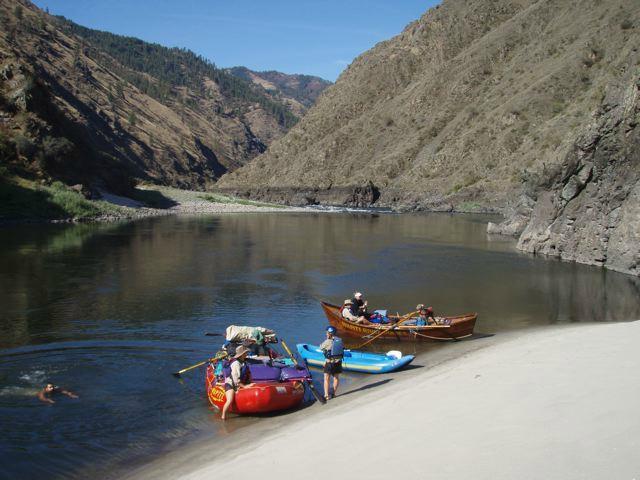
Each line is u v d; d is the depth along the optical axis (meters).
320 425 10.07
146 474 9.22
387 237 53.59
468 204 97.94
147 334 18.91
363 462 7.45
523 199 56.38
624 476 5.66
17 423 11.43
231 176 181.50
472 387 10.20
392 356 15.67
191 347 17.34
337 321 19.61
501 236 55.22
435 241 50.31
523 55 126.75
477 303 24.75
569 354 11.77
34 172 69.25
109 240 46.62
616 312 22.70
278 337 18.97
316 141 168.12
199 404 12.66
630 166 33.12
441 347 17.77
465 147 111.88
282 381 12.61
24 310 22.36
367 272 32.97
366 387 13.45
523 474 6.09
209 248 43.31
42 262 34.50
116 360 15.90
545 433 7.11
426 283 29.55
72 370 14.96
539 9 134.75
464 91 132.25
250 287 28.03
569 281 30.08
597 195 36.03
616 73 91.19
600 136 35.38
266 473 7.86
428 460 7.02
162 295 25.72
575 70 104.56
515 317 22.03
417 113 142.75
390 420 9.18
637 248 32.22
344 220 76.69
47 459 9.88
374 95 168.00
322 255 40.44
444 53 155.62
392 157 130.75
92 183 80.56
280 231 58.69
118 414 11.99
